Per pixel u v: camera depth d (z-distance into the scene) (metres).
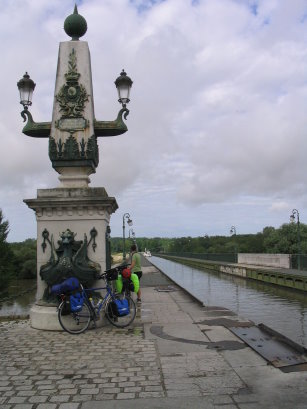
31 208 8.70
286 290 29.20
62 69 9.23
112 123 9.23
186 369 5.50
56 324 8.18
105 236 8.84
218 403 4.34
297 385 4.84
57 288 7.82
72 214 8.70
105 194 8.93
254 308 20.45
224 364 5.70
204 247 104.31
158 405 4.32
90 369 5.59
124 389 4.80
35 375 5.37
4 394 4.71
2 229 53.91
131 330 8.09
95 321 8.23
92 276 8.34
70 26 9.29
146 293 15.90
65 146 9.02
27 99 9.10
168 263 73.06
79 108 9.09
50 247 8.67
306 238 62.72
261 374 5.25
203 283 34.94
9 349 6.73
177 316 9.70
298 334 12.59
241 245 81.44
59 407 4.32
